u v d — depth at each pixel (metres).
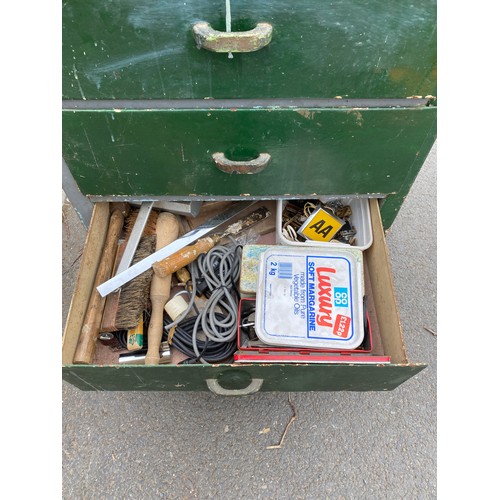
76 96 0.80
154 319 1.06
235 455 1.11
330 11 0.71
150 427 1.14
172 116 0.83
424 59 0.77
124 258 1.13
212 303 1.08
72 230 1.45
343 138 0.89
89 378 0.88
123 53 0.74
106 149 0.90
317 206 1.22
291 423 1.15
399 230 1.48
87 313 1.03
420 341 1.29
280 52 0.75
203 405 1.17
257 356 0.88
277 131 0.87
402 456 1.12
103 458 1.10
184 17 0.70
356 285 0.99
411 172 0.99
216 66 0.76
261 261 1.02
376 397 1.19
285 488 1.07
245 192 1.04
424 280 1.39
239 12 0.70
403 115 0.85
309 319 0.95
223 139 0.89
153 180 0.99
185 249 1.12
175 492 1.07
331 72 0.78
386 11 0.71
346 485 1.08
